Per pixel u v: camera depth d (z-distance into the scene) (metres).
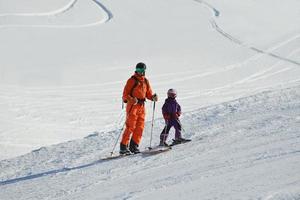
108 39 123.62
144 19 150.38
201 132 30.27
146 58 107.31
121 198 18.19
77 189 20.91
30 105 71.50
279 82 96.31
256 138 26.31
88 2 163.62
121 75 92.81
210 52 118.00
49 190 21.44
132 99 26.89
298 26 157.38
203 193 17.20
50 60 100.56
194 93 84.62
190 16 159.00
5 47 108.06
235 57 115.44
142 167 23.48
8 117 65.31
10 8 144.38
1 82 83.00
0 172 27.81
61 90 81.19
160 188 18.88
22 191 22.03
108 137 34.69
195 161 23.02
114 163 25.44
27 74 89.25
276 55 120.56
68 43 116.50
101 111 71.06
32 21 135.12
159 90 84.69
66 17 144.00
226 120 33.62
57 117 67.00
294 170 18.61
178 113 28.11
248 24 155.25
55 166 27.12
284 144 23.84
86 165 26.22
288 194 15.52
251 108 37.84
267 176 18.28
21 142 56.59
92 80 88.38
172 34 134.50
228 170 20.17
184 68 101.94
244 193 16.41
